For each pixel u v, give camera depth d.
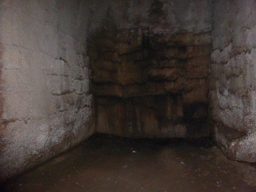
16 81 1.51
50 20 1.93
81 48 2.60
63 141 2.16
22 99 1.57
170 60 2.88
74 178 1.63
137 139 2.89
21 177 1.56
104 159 2.08
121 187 1.50
